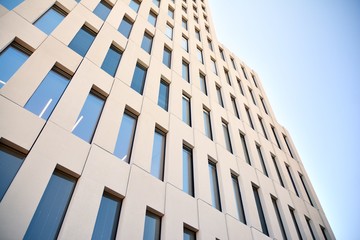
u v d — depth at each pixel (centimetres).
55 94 967
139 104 1252
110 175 881
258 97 2884
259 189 1606
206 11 3559
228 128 1856
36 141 768
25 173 684
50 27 1191
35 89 895
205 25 3147
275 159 2159
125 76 1307
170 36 2138
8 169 688
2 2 1045
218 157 1476
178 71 1797
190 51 2212
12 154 723
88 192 783
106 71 1259
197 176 1230
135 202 886
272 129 2641
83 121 976
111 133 1003
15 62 936
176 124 1375
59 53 1089
